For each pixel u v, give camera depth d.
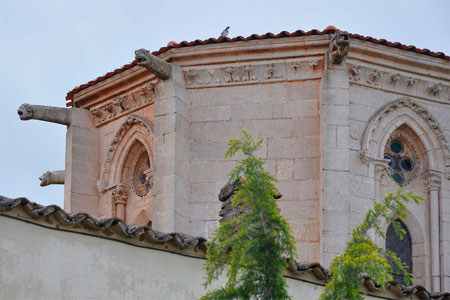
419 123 37.38
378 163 36.31
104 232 23.56
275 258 21.47
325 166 35.09
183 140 36.31
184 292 24.31
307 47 36.16
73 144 39.16
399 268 21.95
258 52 36.38
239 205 27.34
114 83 38.38
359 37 36.22
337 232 34.50
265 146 36.12
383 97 37.00
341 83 35.81
